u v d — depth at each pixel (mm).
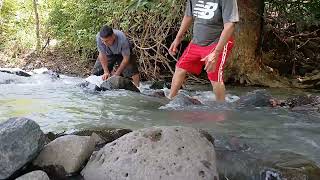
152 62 8594
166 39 8578
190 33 7668
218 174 2990
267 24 8844
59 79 7496
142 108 5121
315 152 3578
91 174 2977
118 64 7324
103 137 3525
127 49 6875
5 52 9938
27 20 10961
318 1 8266
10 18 10984
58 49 10102
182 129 3123
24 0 11219
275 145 3725
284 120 4625
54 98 5680
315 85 7469
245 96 5555
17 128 2957
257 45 7723
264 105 5281
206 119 4605
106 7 8555
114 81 6496
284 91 7078
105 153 3053
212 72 5117
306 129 4273
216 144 3578
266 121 4570
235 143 3648
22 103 5293
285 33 8984
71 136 3197
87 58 9219
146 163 2867
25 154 2928
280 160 3273
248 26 7586
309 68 8594
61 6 10172
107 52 6969
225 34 4883
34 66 9031
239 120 4590
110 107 5156
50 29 10305
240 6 7551
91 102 5449
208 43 5184
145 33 8328
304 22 8547
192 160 2889
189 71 5453
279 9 8570
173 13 7887
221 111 4977
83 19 9094
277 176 3004
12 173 2859
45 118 4520
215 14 5062
